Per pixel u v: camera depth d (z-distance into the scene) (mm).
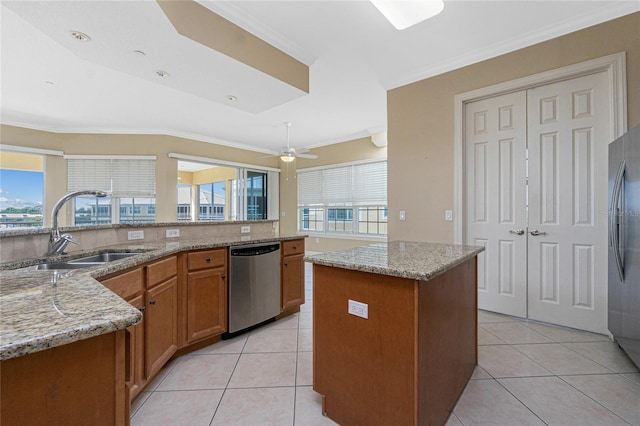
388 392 1293
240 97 3006
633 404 1589
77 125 5059
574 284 2545
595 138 2441
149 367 1762
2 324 646
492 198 2941
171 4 1832
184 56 2201
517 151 2803
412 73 3287
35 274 1211
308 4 2180
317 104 4277
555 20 2418
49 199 5051
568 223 2566
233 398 1679
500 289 2904
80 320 680
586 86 2475
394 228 3492
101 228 2227
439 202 3172
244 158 6734
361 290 1392
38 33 2426
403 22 2105
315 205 6758
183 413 1553
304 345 2369
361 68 3191
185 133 5688
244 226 3350
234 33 2258
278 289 2855
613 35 2291
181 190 8586
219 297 2396
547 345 2271
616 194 1999
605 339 2354
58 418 631
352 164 6039
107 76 3256
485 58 2871
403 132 3430
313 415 1536
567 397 1655
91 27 1848
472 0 2186
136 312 744
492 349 2217
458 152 3041
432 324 1344
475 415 1520
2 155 4832
